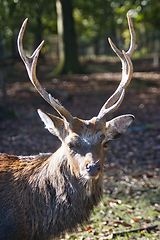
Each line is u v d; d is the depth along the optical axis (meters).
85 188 4.07
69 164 4.05
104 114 4.16
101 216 6.04
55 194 4.15
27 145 10.27
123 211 6.24
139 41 63.28
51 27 37.50
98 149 3.90
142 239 5.24
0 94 18.48
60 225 4.09
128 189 7.29
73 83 25.34
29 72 4.32
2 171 4.46
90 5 36.03
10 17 18.88
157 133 11.58
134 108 16.50
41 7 22.55
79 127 4.00
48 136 11.43
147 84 24.31
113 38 54.97
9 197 4.21
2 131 11.77
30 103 17.11
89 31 52.41
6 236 4.13
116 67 39.75
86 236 5.34
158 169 8.45
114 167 8.72
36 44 41.47
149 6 22.25
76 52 30.27
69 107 16.89
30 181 4.30
